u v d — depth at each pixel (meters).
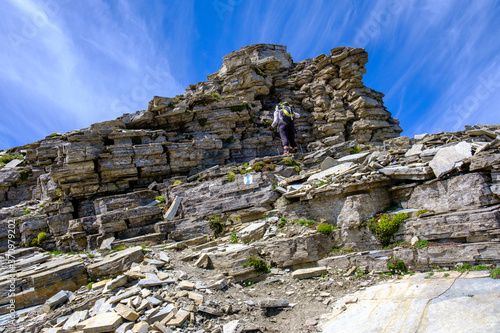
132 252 10.91
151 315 7.69
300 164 16.84
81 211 16.48
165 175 18.73
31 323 8.11
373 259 10.15
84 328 7.14
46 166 21.08
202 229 13.34
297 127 25.75
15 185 20.89
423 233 9.91
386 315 7.42
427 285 8.26
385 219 10.75
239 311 8.49
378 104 25.89
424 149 12.83
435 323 6.65
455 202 10.16
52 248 14.99
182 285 9.16
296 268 10.81
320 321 7.99
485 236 8.96
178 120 21.31
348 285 9.67
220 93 25.69
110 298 8.63
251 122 22.83
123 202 15.38
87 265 10.75
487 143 10.45
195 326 7.65
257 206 13.85
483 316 6.40
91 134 17.42
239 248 11.02
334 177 12.70
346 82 26.14
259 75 25.45
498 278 7.65
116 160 17.38
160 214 14.44
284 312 8.71
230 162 20.62
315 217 12.41
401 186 11.58
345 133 25.95
